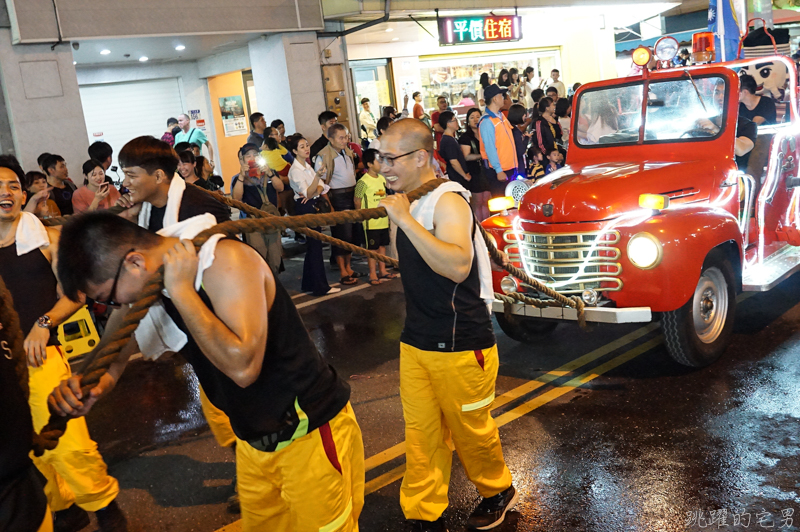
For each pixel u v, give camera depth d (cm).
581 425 408
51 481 329
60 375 305
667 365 488
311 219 238
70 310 299
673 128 546
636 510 319
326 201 797
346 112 1341
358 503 238
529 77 1641
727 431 382
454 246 262
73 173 1021
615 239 456
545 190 488
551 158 966
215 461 415
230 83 1566
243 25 1176
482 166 965
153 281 184
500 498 314
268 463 218
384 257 317
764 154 560
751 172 561
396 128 280
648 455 366
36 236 305
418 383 293
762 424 386
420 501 298
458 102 1734
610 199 462
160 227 320
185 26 1113
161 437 457
